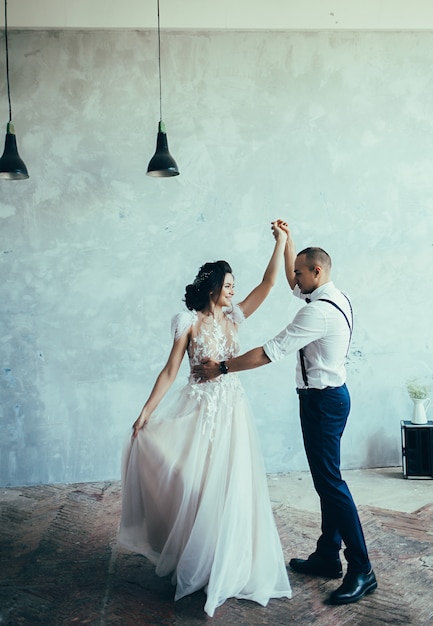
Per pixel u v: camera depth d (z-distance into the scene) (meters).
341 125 5.33
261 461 3.42
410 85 5.37
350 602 3.18
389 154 5.38
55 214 5.17
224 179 5.27
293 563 3.59
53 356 5.20
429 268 5.45
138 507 3.55
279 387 5.35
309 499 4.70
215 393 3.34
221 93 5.24
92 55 5.14
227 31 5.22
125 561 3.75
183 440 3.38
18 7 5.03
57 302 5.19
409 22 5.28
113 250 5.22
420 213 5.42
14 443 5.20
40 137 5.14
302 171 5.32
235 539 3.24
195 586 3.27
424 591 3.26
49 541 4.07
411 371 5.45
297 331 3.13
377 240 5.39
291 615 3.09
